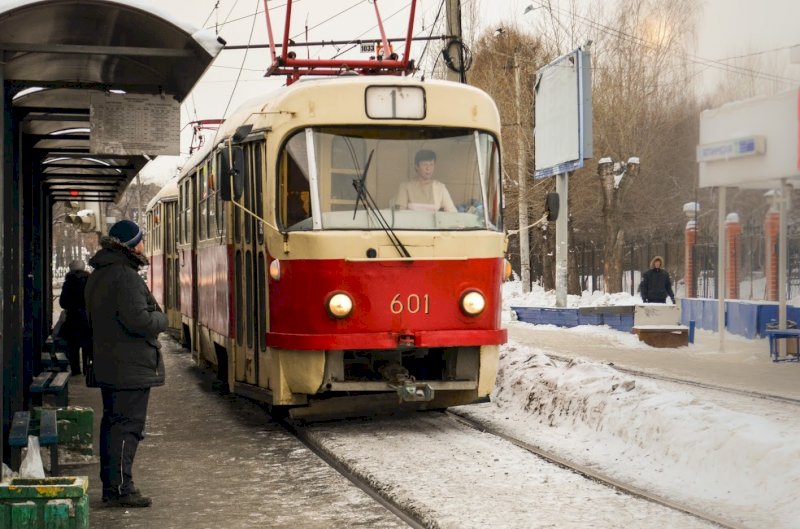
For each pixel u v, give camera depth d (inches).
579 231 1798.7
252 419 467.8
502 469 332.5
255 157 424.2
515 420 436.8
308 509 289.0
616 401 387.2
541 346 794.8
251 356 437.7
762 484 290.7
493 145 418.6
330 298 386.9
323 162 397.1
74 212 1057.5
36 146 509.7
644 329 780.6
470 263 399.9
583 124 978.1
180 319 761.6
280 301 397.4
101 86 352.8
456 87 412.8
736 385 528.7
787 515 263.4
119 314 287.6
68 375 442.6
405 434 406.3
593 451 362.0
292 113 398.9
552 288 1759.4
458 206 406.6
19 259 374.6
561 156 1045.2
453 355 410.0
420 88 406.6
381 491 307.7
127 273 289.4
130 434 295.6
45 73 349.1
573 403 414.3
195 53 314.2
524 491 299.7
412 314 392.2
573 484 309.0
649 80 1074.1
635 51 1142.3
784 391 501.4
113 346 291.3
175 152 361.1
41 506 244.7
